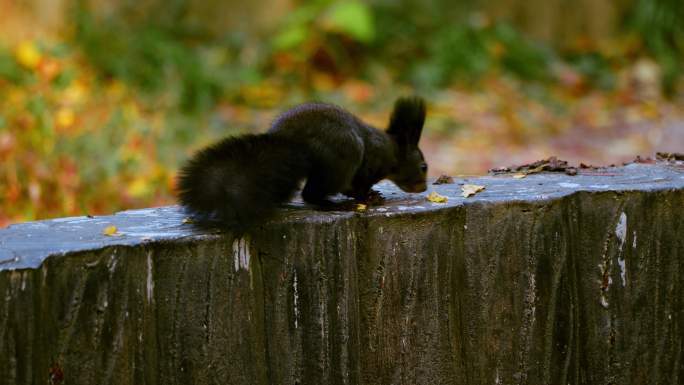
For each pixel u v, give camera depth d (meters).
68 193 12.78
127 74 19.17
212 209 6.66
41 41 17.73
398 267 7.21
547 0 26.06
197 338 6.51
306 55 22.61
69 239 6.37
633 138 19.95
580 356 7.89
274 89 21.25
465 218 7.38
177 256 6.39
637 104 22.89
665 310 8.08
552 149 18.97
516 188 8.05
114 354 6.15
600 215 7.80
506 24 25.34
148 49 20.06
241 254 6.62
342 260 6.93
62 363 5.99
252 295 6.69
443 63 23.14
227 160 6.88
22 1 19.70
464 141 19.14
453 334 7.43
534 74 23.86
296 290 6.84
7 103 14.95
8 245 6.20
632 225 7.88
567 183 8.23
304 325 6.89
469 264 7.43
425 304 7.31
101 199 12.89
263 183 6.77
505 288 7.54
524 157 18.11
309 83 22.09
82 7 20.69
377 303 7.19
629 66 25.22
